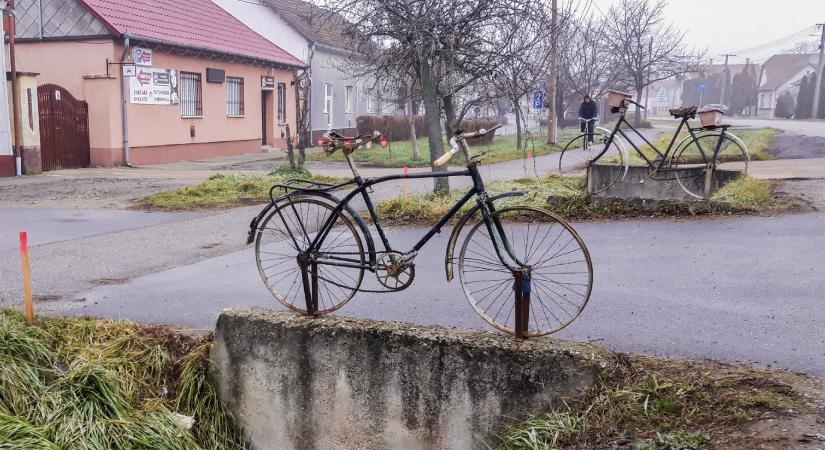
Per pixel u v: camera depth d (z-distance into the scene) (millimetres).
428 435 4602
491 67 11180
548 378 4203
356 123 32062
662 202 9453
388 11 10984
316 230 5090
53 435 4367
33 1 19500
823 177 11328
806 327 4996
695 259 7070
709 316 5336
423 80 11383
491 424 4391
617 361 4242
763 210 9141
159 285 6945
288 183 5082
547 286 6352
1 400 4551
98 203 12656
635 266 6922
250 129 26672
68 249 8680
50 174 17547
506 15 10883
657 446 3525
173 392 5105
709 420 3660
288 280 7004
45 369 4910
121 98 19625
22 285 6895
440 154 11336
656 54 40375
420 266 7430
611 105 10438
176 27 22781
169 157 21984
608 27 38750
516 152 22922
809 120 58906
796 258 6891
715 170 10453
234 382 5109
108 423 4516
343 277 6914
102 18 18969
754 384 3947
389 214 10156
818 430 3375
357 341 4699
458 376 4438
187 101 22812
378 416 4730
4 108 16656
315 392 4891
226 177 14844
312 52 29500
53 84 18719
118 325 5547
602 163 11734
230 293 6617
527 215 4434
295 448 5043
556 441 3834
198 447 4695
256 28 30719
